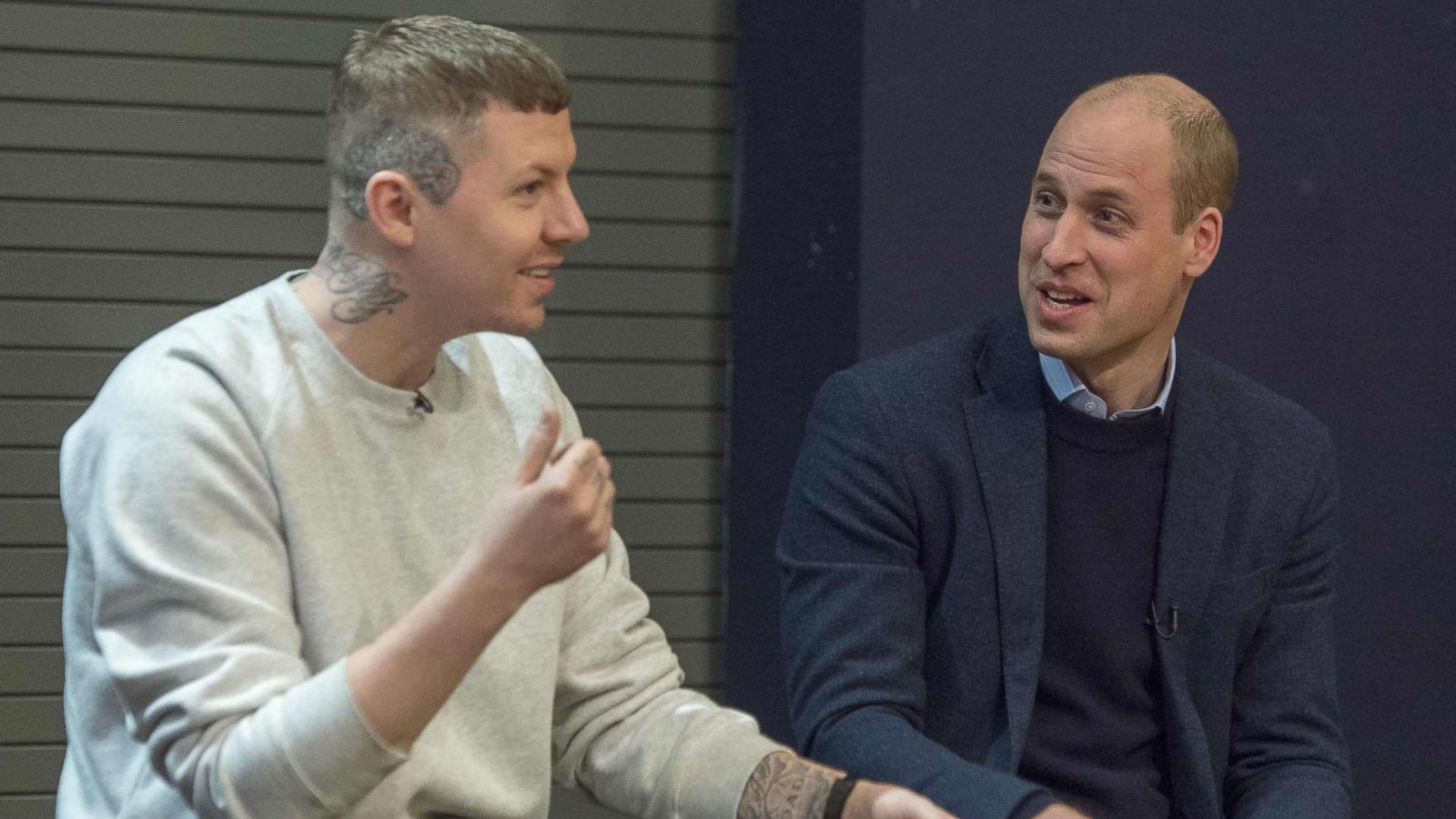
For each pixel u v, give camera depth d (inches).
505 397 134.6
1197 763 160.6
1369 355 259.4
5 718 251.6
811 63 255.1
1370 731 261.4
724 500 277.9
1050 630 163.5
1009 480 162.2
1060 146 157.2
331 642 117.3
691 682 277.9
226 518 112.7
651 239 273.7
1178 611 162.6
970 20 246.7
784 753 129.4
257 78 257.0
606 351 273.1
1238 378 173.2
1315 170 256.7
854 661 159.2
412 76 117.0
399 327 122.5
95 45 250.8
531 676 128.3
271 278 260.1
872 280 245.8
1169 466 164.4
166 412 113.3
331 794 104.7
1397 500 261.0
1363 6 256.1
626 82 271.3
